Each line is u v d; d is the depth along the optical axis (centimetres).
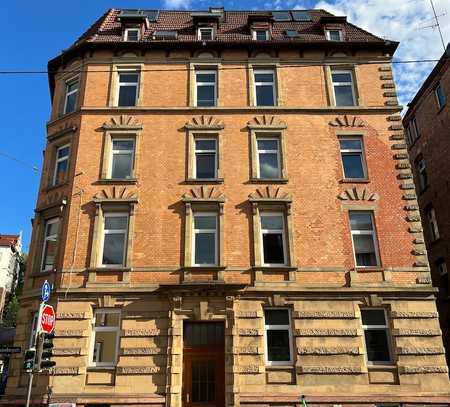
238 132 1920
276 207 1781
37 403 1502
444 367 1540
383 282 1656
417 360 1548
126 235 1742
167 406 1486
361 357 1554
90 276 1658
